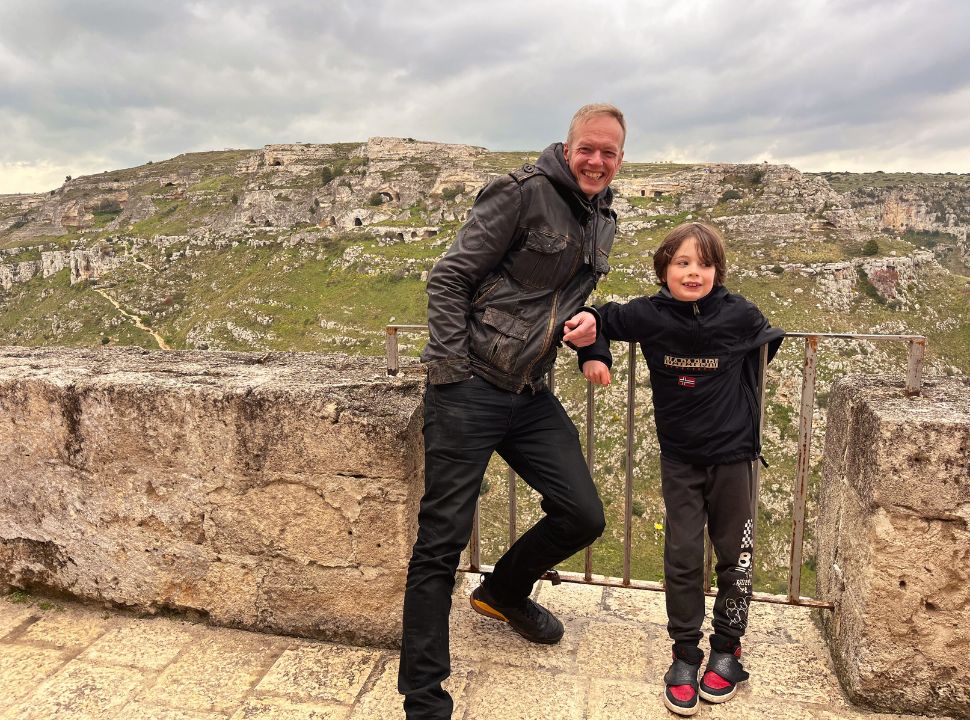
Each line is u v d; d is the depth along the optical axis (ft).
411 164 319.47
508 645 7.47
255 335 183.11
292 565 7.52
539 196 5.59
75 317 229.25
